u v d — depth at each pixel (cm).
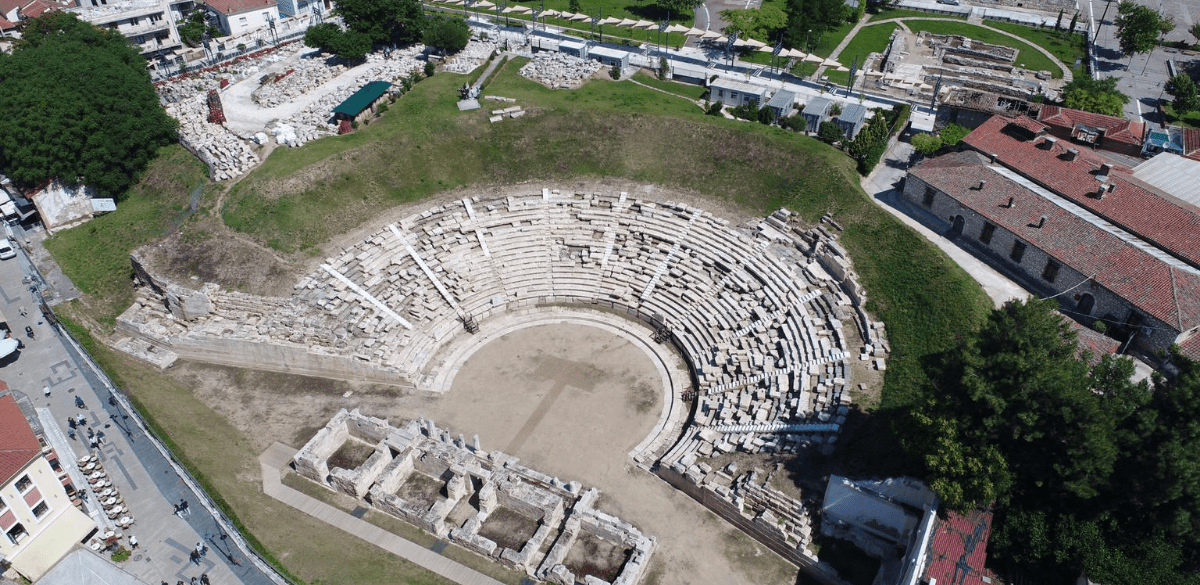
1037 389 4441
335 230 8088
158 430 6203
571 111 9638
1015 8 15725
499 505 5859
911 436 4969
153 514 5581
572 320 7794
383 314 7450
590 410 6744
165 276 7512
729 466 5828
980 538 4706
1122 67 12612
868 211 7631
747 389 6581
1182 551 4512
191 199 8475
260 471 6088
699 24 14050
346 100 9562
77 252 8262
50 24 10025
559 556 5353
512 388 6988
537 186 8862
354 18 11119
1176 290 5875
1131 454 4481
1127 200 6969
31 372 6931
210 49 12525
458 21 11725
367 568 5294
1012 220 6838
